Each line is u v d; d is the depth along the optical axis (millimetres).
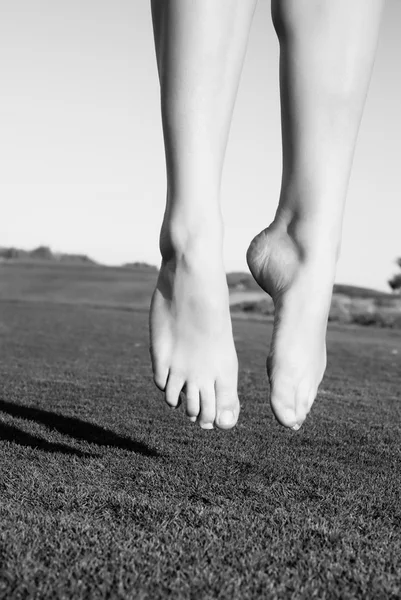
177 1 817
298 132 897
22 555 943
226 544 1019
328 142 898
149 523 1153
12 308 12641
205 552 981
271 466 1729
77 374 4086
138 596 815
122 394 3150
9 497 1337
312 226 934
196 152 860
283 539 1071
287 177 932
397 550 1066
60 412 2570
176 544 1011
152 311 964
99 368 4617
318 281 947
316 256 941
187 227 899
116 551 974
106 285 22172
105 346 6656
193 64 828
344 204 942
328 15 867
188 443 2033
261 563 950
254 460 1802
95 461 1729
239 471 1671
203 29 817
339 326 12508
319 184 914
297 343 954
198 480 1553
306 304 949
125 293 20781
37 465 1666
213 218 901
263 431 2305
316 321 954
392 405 3311
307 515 1258
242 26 842
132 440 2061
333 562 972
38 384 3428
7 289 20875
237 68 852
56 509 1259
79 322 9961
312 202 924
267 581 882
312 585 876
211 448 1958
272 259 964
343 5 869
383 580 909
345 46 873
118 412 2621
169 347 959
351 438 2246
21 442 1978
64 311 12430
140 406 2795
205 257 912
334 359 6215
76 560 934
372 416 2852
